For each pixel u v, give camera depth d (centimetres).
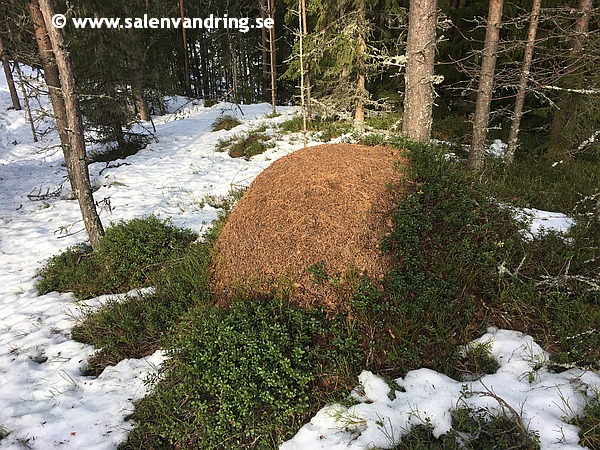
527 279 390
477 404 286
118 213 848
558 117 859
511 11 997
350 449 270
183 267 521
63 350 440
